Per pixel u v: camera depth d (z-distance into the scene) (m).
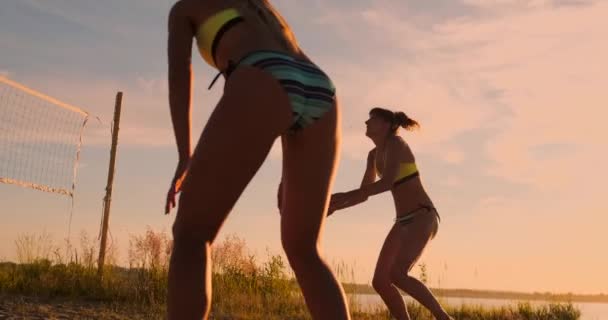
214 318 6.68
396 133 5.21
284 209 2.04
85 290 7.64
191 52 1.99
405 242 5.04
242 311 7.26
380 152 5.29
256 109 1.75
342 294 2.02
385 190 4.88
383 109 5.21
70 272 8.25
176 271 1.68
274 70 1.78
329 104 1.93
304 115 1.87
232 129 1.74
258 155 1.76
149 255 8.28
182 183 1.78
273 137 1.79
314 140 1.93
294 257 2.03
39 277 7.98
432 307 4.84
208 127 1.76
